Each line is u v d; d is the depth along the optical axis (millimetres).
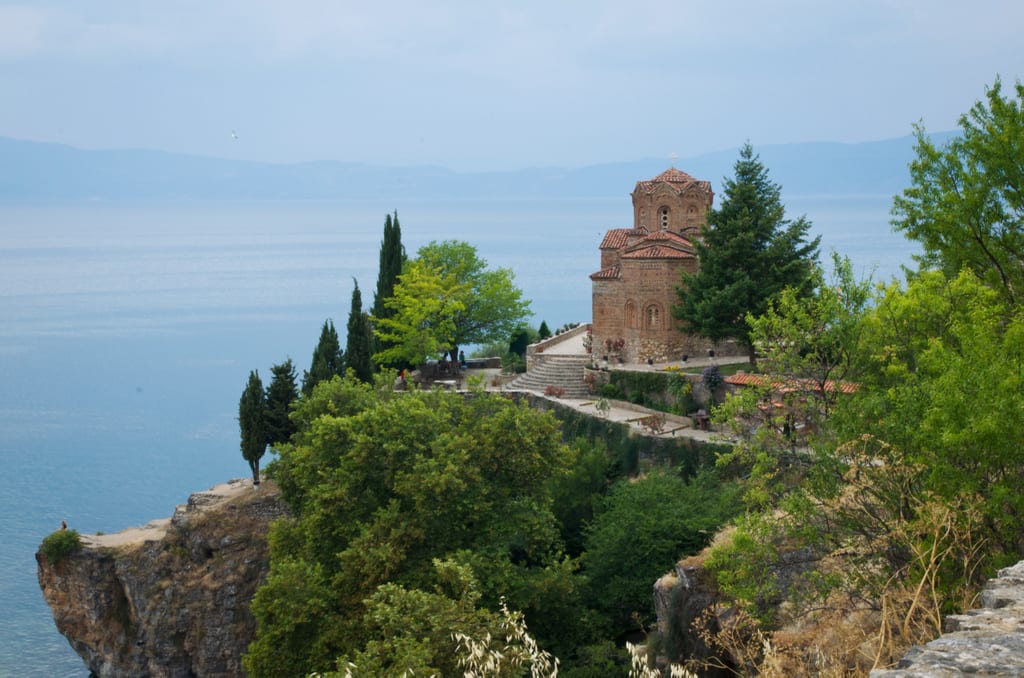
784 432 28125
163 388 162000
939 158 28406
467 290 79312
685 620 29797
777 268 55250
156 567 59406
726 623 25094
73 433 130500
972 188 27406
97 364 185750
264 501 58844
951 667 9961
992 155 27203
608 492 51281
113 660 59906
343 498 39906
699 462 50094
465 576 28453
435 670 23297
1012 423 18297
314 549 40812
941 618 17062
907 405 21688
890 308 26234
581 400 62594
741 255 56531
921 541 18875
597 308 67000
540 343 75312
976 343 21828
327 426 42094
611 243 72562
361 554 36531
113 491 103125
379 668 25234
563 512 48719
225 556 58188
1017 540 19094
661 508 42156
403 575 36969
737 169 58062
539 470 41875
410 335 72688
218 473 110188
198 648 57562
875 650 16266
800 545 24734
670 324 63906
